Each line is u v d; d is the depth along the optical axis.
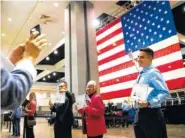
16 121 8.06
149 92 1.85
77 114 7.83
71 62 9.29
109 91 8.55
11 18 11.22
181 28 12.98
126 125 10.68
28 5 10.12
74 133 7.39
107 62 8.88
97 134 2.84
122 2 10.23
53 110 3.79
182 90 9.51
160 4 7.65
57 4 10.05
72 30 9.58
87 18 9.77
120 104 10.37
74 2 9.74
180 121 8.54
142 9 8.21
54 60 22.36
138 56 2.06
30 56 0.57
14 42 14.54
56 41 14.85
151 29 7.73
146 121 1.88
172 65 6.79
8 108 0.49
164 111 8.86
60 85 3.62
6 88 0.46
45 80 28.86
